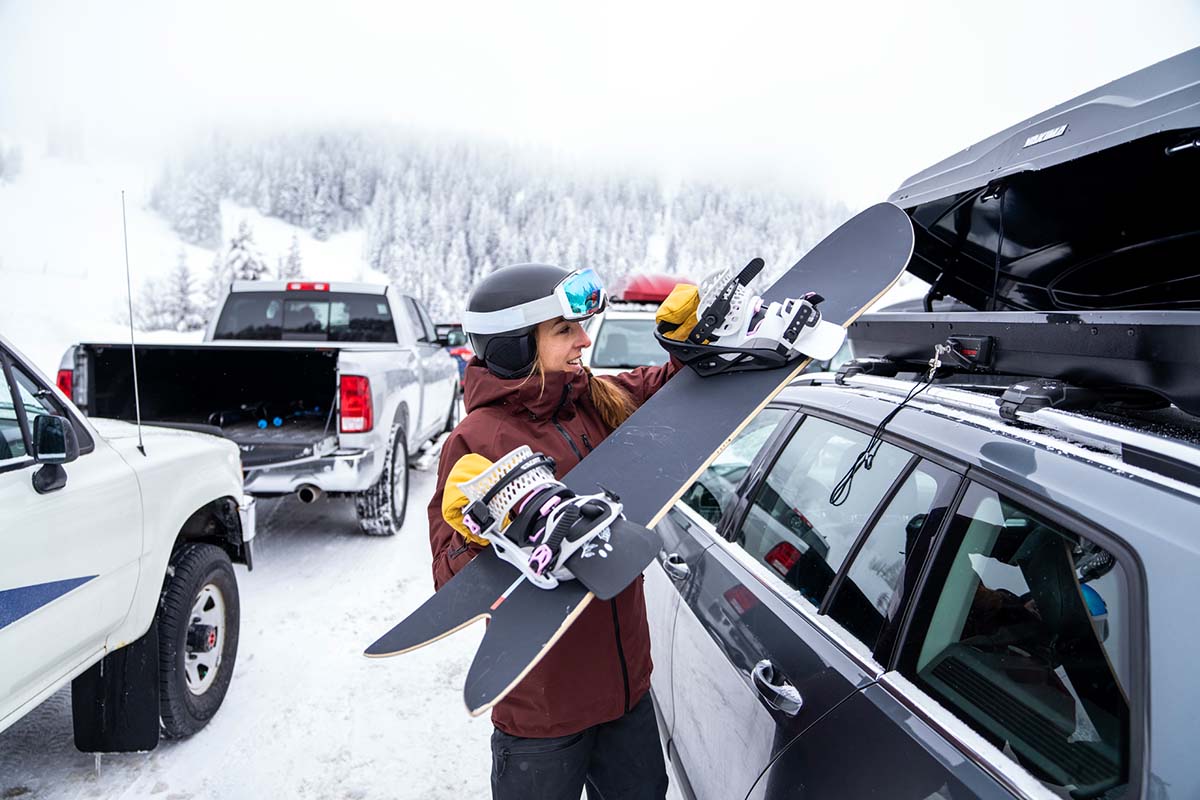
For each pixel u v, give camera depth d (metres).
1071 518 0.90
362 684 2.91
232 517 2.82
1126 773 0.75
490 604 1.06
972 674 0.99
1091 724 0.81
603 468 1.30
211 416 4.66
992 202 1.70
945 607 1.07
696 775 1.66
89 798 2.17
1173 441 0.90
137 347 4.04
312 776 2.33
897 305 5.20
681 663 1.83
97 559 1.87
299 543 4.62
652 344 5.90
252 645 3.21
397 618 3.53
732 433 1.26
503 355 1.25
